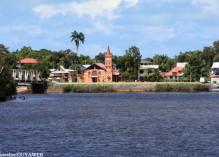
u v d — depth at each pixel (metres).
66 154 53.81
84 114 105.06
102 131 72.88
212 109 120.94
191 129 75.25
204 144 60.00
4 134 68.75
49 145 59.31
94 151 55.56
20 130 73.56
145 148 57.50
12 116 99.00
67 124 82.69
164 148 57.47
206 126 79.44
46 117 96.69
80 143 60.91
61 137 66.06
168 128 76.75
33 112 110.56
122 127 78.19
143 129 75.56
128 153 54.44
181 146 58.72
